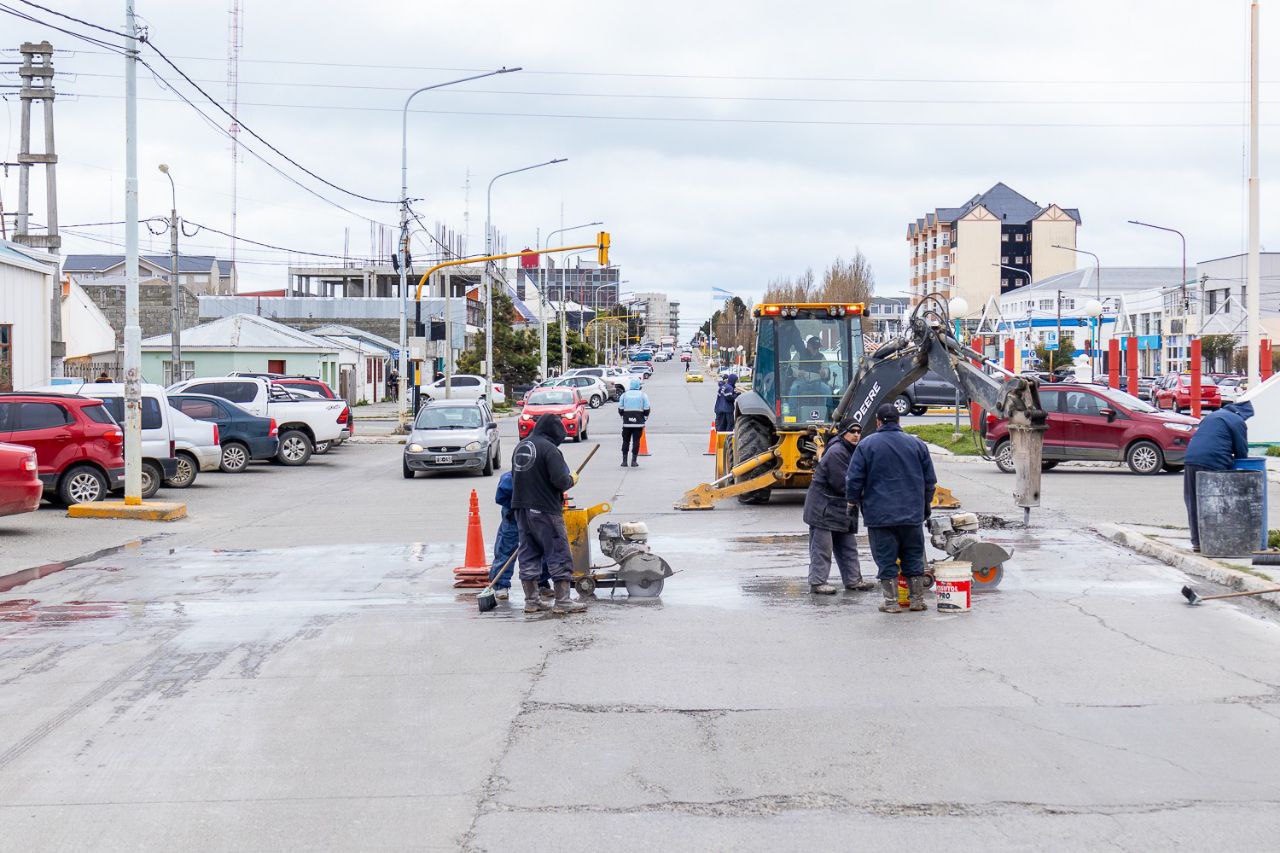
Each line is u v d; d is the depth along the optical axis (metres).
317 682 8.76
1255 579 11.88
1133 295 89.38
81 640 10.28
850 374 20.00
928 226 136.25
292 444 30.62
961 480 24.12
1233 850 5.50
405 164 40.75
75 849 5.66
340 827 5.88
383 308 84.38
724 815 5.98
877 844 5.59
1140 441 25.03
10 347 32.03
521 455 11.06
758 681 8.62
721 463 23.19
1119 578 12.85
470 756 6.98
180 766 6.87
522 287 164.38
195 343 54.00
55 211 40.06
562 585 11.14
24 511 16.09
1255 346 27.17
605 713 7.85
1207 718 7.64
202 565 14.45
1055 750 6.99
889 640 9.95
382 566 14.28
